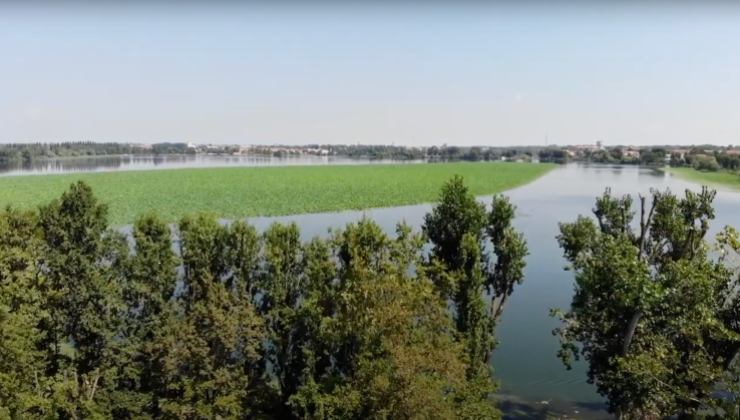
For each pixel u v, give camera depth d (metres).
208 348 22.83
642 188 135.88
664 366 21.39
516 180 155.62
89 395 23.19
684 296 21.73
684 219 28.92
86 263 24.61
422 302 22.56
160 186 121.62
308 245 27.77
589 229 28.72
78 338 25.55
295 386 26.78
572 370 32.97
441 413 19.83
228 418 22.89
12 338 21.81
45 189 105.62
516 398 30.31
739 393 19.00
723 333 20.58
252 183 134.38
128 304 25.83
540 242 66.62
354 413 21.34
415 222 81.62
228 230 27.72
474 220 28.69
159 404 23.23
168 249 26.53
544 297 44.91
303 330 26.09
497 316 30.77
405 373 19.75
